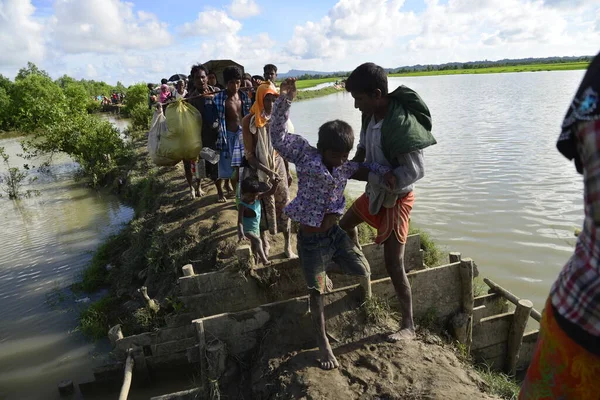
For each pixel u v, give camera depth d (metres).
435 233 8.59
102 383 5.38
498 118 22.72
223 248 5.94
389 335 3.75
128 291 7.25
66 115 17.81
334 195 3.31
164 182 10.23
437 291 4.32
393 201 3.32
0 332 6.92
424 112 3.15
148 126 23.61
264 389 3.59
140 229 8.23
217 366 3.86
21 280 8.63
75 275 8.65
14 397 5.54
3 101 39.47
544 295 6.62
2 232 11.33
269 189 4.86
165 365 5.26
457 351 4.02
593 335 1.52
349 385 3.33
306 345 3.86
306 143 3.32
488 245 8.06
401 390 3.24
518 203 9.91
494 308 5.64
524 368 4.99
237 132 6.46
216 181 7.44
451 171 12.58
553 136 16.80
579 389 1.61
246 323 3.98
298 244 3.51
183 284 4.46
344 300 4.01
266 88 4.79
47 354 6.30
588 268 1.49
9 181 14.91
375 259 4.90
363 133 3.53
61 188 15.77
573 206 9.60
